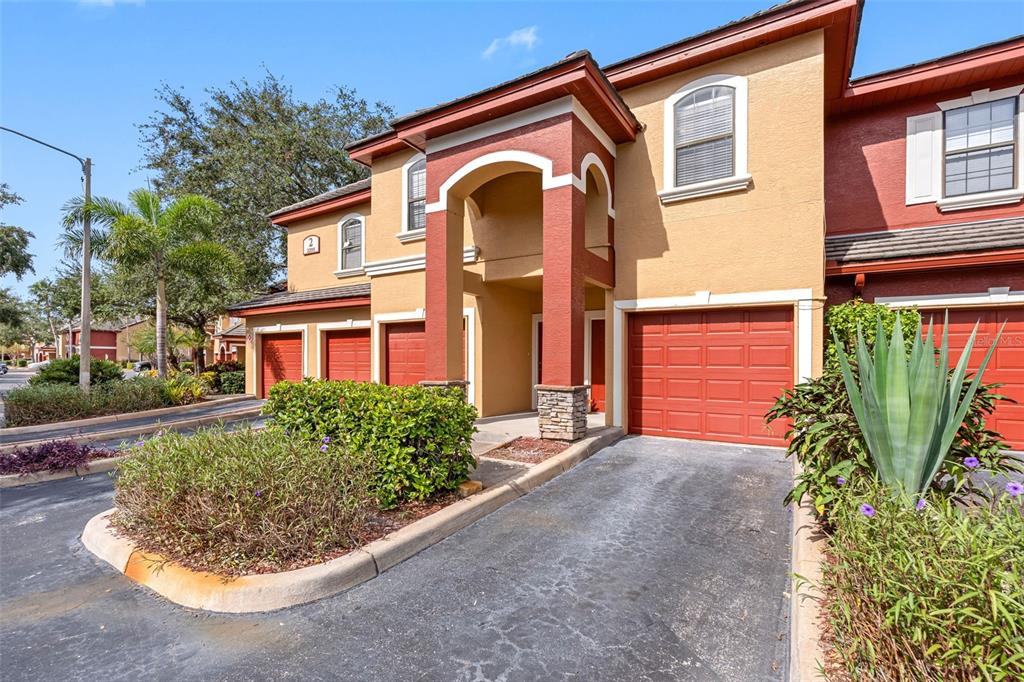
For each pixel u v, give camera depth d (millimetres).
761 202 7938
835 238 9359
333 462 4305
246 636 3014
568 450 7223
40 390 11523
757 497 5543
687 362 8688
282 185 22734
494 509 5242
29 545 4504
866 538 2475
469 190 9281
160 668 2713
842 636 2371
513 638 2965
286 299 15281
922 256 7566
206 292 19344
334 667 2711
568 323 7688
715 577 3701
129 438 9773
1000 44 7895
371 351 12625
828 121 9656
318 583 3439
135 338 21797
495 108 8094
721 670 2658
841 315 7387
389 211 12484
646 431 9031
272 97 23844
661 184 8812
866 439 3531
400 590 3557
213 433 5113
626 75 8891
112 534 4371
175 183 22359
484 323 10742
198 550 3818
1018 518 2465
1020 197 8086
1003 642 1871
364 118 26094
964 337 7836
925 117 8891
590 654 2805
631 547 4258
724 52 8148
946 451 3414
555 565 3934
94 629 3104
